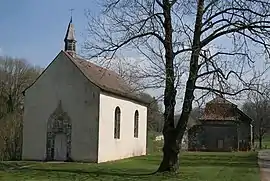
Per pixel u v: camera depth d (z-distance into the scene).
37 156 38.69
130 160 39.91
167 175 24.38
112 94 39.66
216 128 65.38
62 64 38.53
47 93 38.84
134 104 46.19
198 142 64.31
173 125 25.14
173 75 23.77
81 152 37.25
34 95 39.19
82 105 37.62
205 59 23.23
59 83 38.53
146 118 50.88
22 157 39.00
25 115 39.28
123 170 28.94
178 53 23.80
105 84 39.69
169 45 23.75
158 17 24.03
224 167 32.22
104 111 38.00
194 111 27.47
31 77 65.94
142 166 32.81
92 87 37.44
